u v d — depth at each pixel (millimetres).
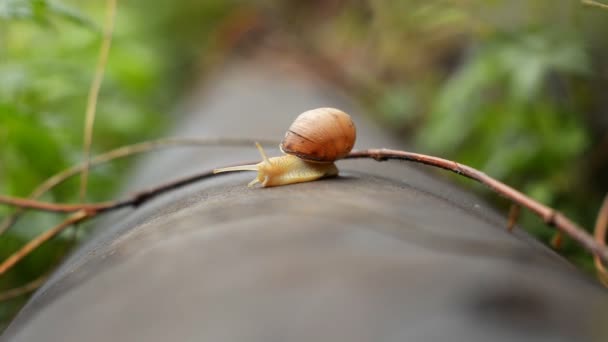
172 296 116
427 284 109
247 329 104
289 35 784
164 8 935
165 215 166
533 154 323
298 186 169
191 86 885
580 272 135
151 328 111
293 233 127
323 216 133
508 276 113
